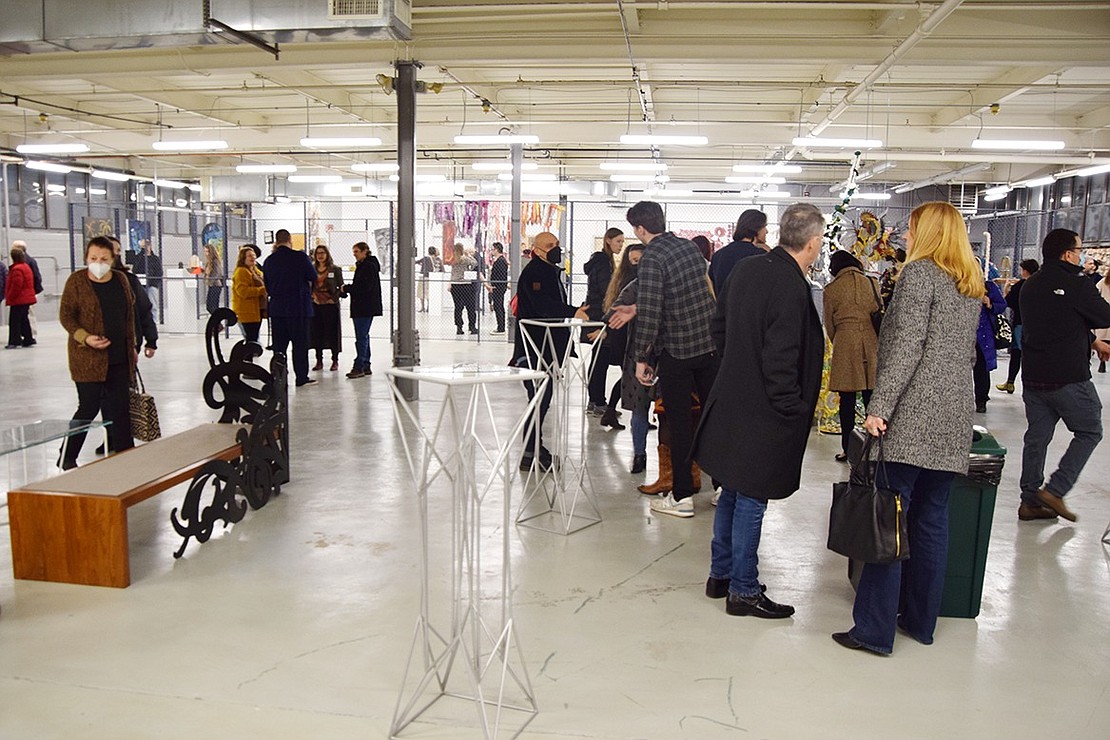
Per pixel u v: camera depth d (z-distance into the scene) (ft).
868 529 9.27
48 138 56.65
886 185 75.36
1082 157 49.03
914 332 9.28
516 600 11.29
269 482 15.62
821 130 44.19
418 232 65.21
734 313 10.55
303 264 29.60
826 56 27.50
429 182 67.77
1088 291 14.14
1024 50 26.89
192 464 13.11
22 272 41.93
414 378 7.77
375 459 19.24
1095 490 17.48
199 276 52.70
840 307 17.93
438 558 12.82
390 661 9.52
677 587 11.83
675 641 10.12
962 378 9.47
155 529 14.17
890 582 9.73
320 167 69.62
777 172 58.08
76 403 26.32
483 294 57.26
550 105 45.96
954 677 9.35
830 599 11.51
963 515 10.77
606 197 73.05
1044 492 15.03
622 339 22.21
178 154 59.52
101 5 19.54
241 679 9.09
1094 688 9.16
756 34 27.78
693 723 8.32
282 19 19.17
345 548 13.25
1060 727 8.37
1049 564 12.97
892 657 9.81
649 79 37.73
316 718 8.32
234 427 16.11
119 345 17.06
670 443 14.66
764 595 11.03
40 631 10.21
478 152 63.93
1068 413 14.55
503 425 23.47
